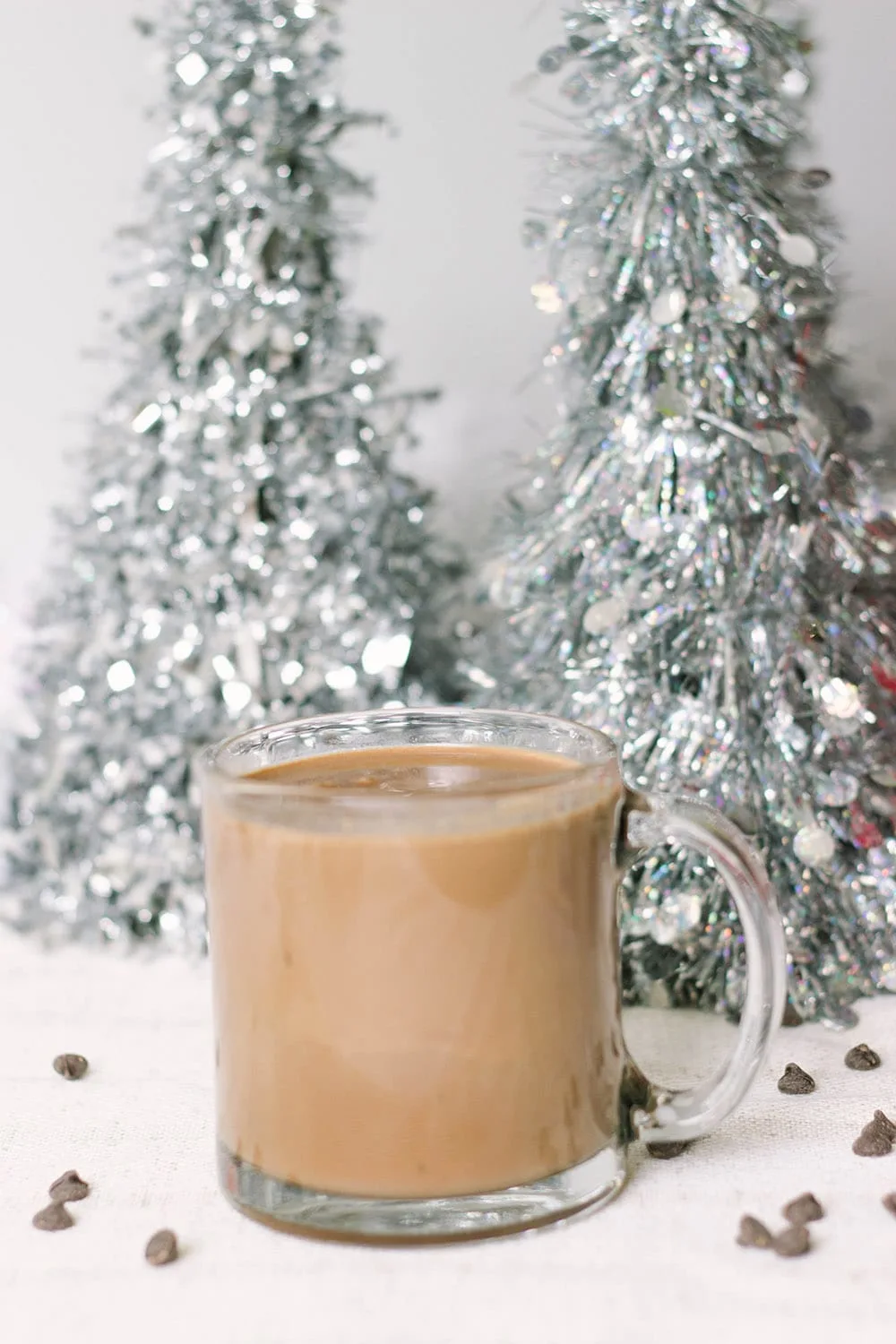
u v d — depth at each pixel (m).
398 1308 0.50
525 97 0.84
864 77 0.81
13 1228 0.53
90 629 0.72
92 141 0.89
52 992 0.68
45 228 0.90
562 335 0.67
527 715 0.56
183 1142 0.57
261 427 0.71
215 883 0.53
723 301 0.62
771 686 0.63
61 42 0.88
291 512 0.71
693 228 0.63
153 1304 0.50
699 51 0.62
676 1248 0.52
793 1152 0.56
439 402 0.86
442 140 0.85
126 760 0.71
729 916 0.64
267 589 0.71
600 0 0.64
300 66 0.73
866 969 0.65
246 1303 0.50
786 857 0.63
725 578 0.63
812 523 0.63
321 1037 0.51
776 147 0.64
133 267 0.89
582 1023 0.52
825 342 0.65
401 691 0.74
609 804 0.53
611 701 0.65
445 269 0.86
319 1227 0.52
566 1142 0.52
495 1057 0.51
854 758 0.64
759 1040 0.54
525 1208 0.52
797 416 0.63
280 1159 0.52
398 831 0.51
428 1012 0.51
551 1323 0.49
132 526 0.71
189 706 0.71
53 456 0.92
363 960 0.51
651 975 0.65
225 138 0.71
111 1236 0.53
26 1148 0.57
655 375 0.64
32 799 0.73
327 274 0.74
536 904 0.51
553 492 0.68
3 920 0.73
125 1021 0.65
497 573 0.68
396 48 0.85
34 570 0.93
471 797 0.51
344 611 0.71
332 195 0.75
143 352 0.73
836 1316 0.49
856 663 0.64
